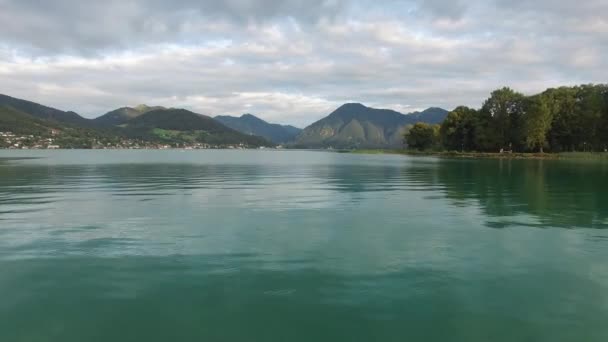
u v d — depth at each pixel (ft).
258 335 24.12
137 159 345.10
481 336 23.95
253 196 82.99
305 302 28.35
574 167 194.39
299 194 86.43
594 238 45.47
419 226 52.11
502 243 43.39
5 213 61.57
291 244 43.11
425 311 26.99
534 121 336.08
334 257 38.40
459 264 36.29
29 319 26.00
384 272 34.22
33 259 37.70
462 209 65.72
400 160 306.76
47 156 410.11
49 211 63.52
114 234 47.60
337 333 24.31
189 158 390.42
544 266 35.70
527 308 27.45
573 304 28.07
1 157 369.91
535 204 71.00
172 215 60.13
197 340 23.56
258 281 32.12
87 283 31.71
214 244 43.09
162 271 34.42
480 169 179.83
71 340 23.59
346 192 90.27
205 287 30.91
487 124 391.86
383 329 24.77
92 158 356.38
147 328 24.90
